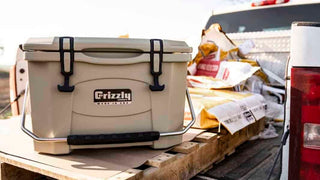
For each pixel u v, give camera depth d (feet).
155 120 5.61
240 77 9.36
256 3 14.15
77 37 5.12
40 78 5.17
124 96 5.39
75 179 4.60
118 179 4.53
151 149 5.80
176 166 5.64
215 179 6.43
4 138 6.43
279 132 9.59
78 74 5.16
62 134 5.27
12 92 9.70
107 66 5.24
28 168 5.11
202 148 6.36
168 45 5.44
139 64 5.38
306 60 4.50
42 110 5.25
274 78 10.80
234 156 7.78
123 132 5.47
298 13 13.29
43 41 5.08
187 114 7.25
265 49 11.49
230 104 7.51
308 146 4.56
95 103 5.30
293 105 4.61
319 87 4.44
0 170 5.55
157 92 5.53
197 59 10.43
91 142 5.22
